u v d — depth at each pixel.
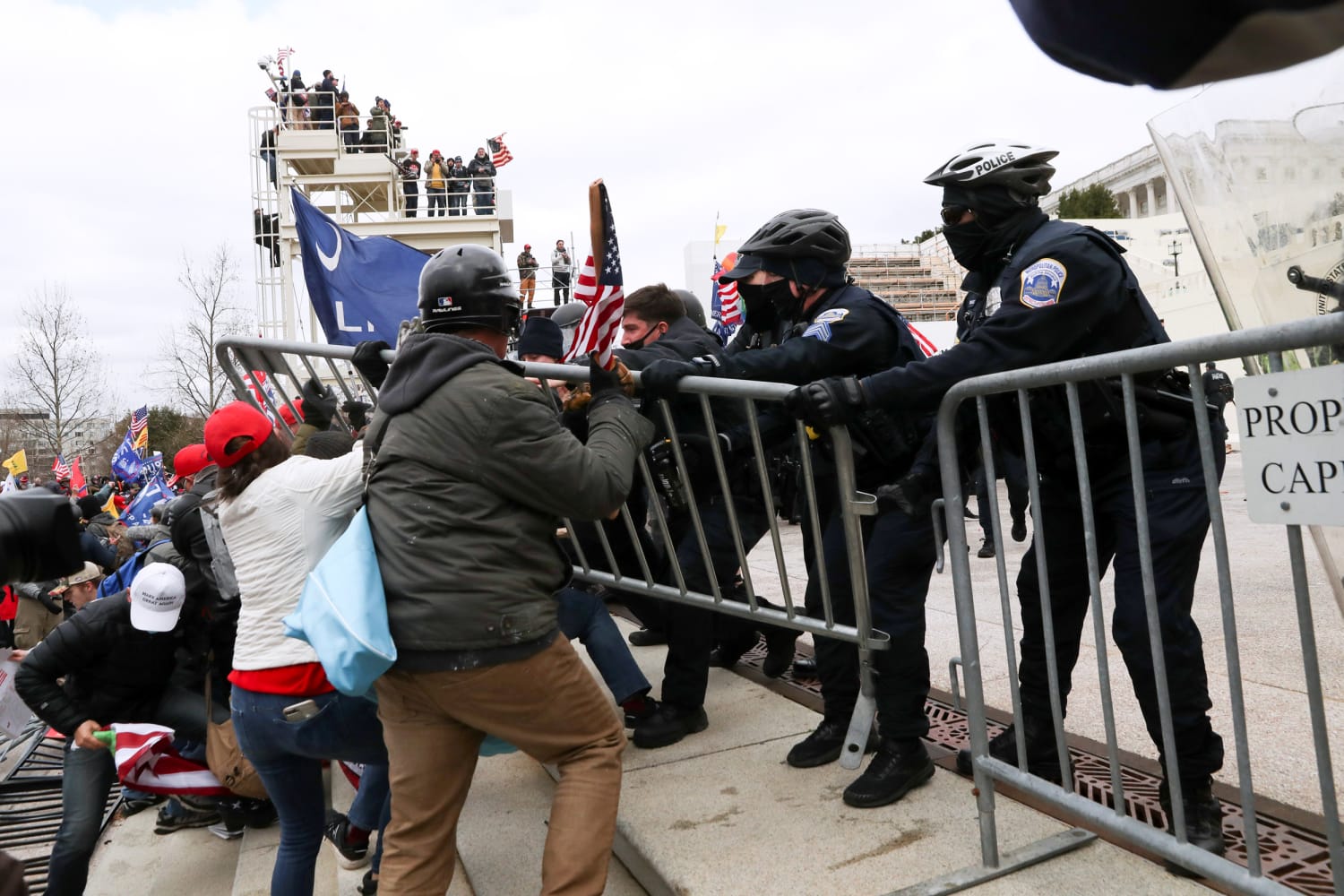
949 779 2.76
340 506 2.53
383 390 2.12
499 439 1.93
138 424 16.22
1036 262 2.26
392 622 1.92
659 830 2.55
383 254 5.16
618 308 2.32
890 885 2.18
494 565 1.93
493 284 2.19
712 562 3.28
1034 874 2.16
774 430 3.17
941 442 2.22
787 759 3.00
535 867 2.71
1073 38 0.61
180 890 3.73
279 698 2.39
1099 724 3.17
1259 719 3.10
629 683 3.23
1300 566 1.51
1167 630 2.21
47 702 3.30
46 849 4.39
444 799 2.02
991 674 3.88
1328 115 1.17
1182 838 1.82
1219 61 0.58
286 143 18.09
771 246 2.97
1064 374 1.88
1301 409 1.46
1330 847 1.56
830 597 2.72
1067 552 2.62
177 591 3.37
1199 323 17.97
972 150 2.53
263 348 3.63
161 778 3.47
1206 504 2.22
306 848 2.58
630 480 2.20
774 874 2.27
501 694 1.93
